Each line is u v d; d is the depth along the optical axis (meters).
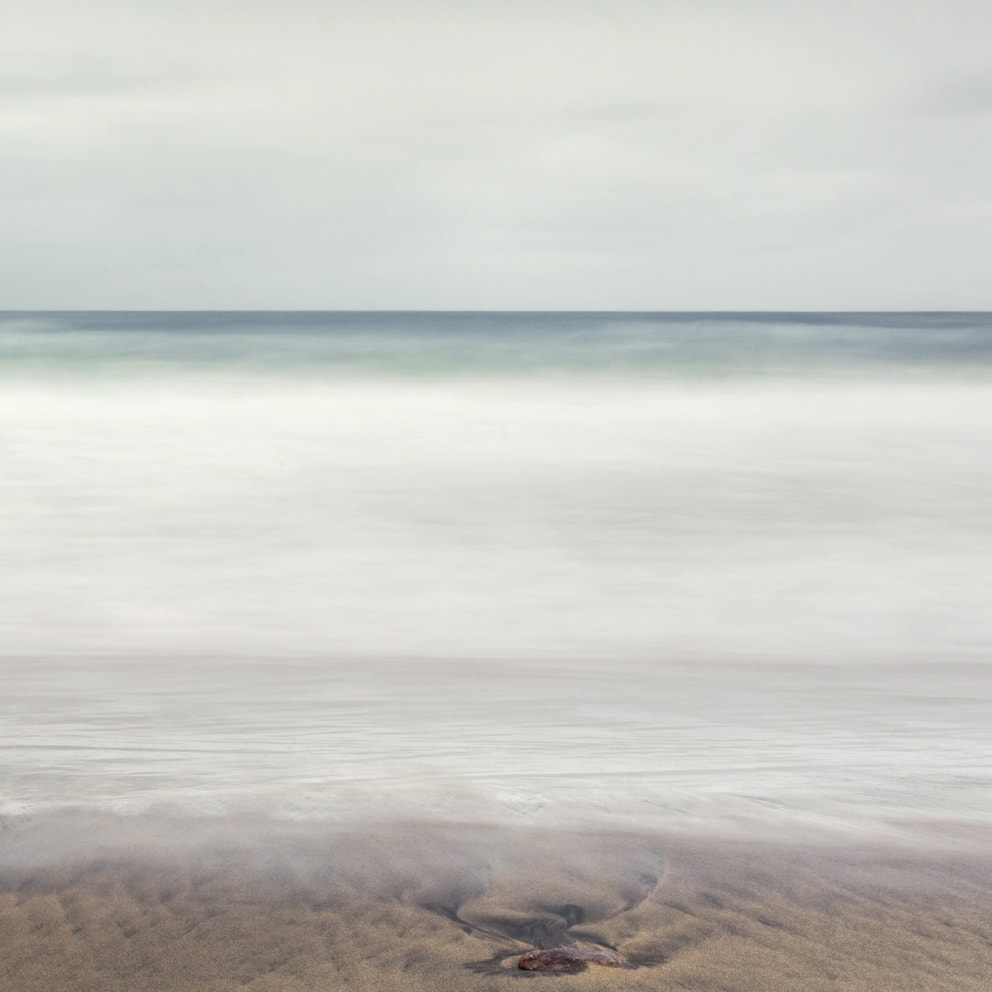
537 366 28.20
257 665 6.29
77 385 24.23
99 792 3.69
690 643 7.19
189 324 44.72
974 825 3.45
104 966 2.51
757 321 50.28
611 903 2.87
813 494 13.11
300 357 29.47
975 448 16.19
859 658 6.72
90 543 10.52
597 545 10.56
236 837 3.28
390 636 7.34
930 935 2.70
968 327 40.06
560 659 6.64
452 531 11.19
